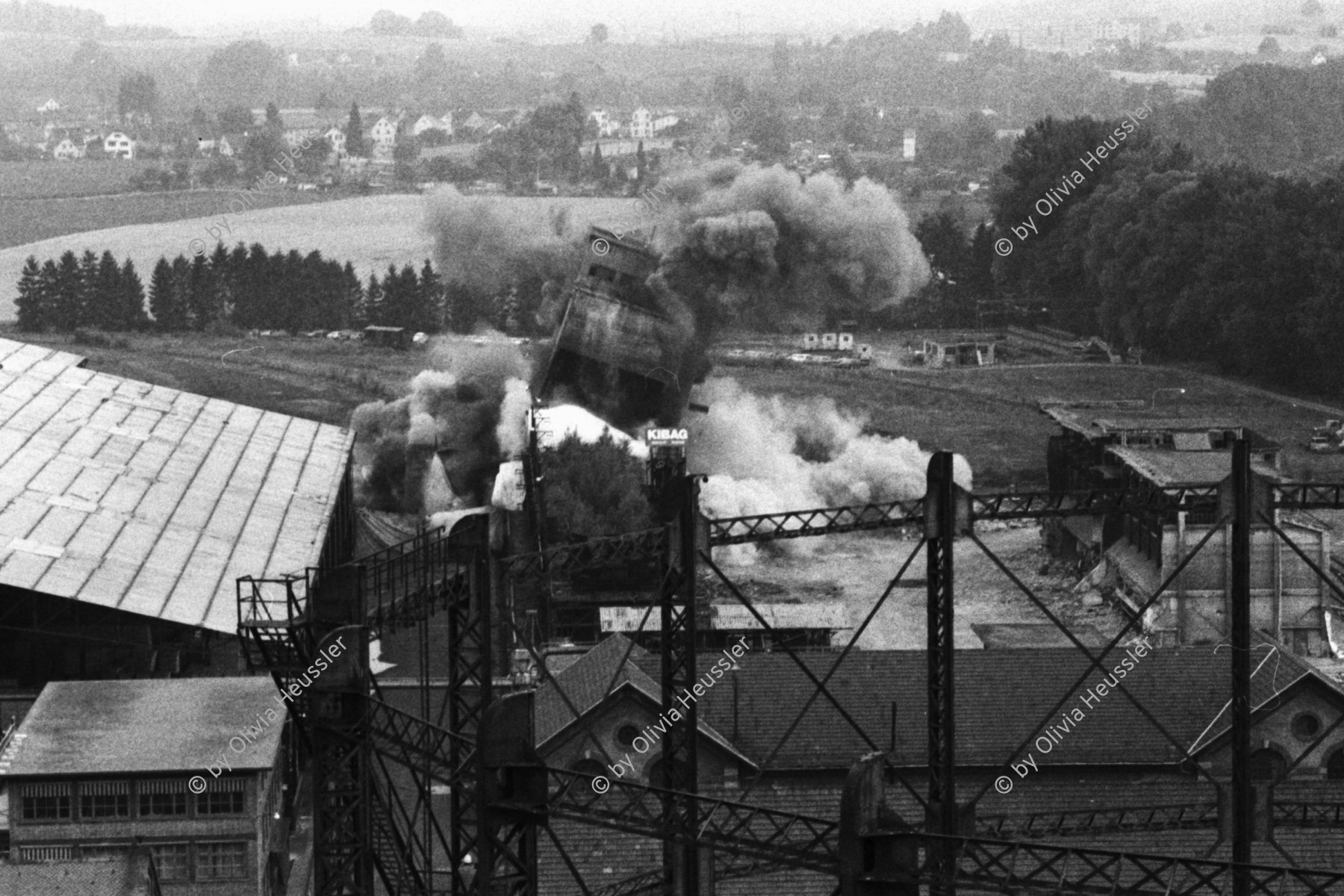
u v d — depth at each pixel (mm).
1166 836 81188
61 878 75000
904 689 86188
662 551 72375
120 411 150875
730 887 76750
